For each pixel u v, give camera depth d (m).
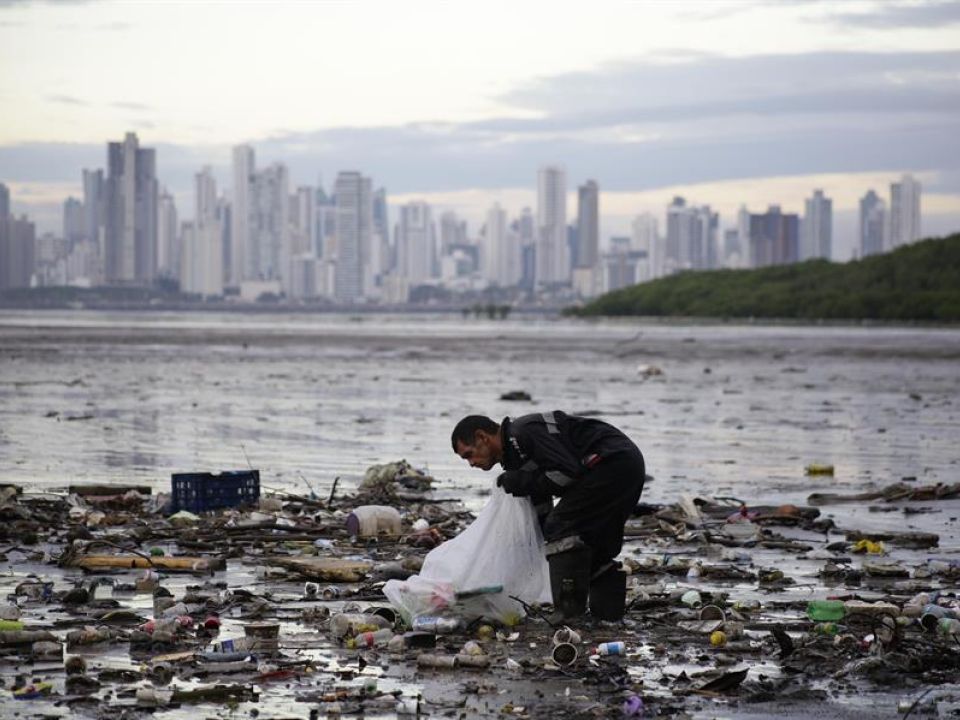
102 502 14.50
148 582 9.79
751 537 12.77
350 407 31.05
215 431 24.58
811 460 20.78
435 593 8.67
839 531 13.55
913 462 20.61
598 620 8.92
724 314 192.25
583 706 6.85
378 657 7.85
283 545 11.94
